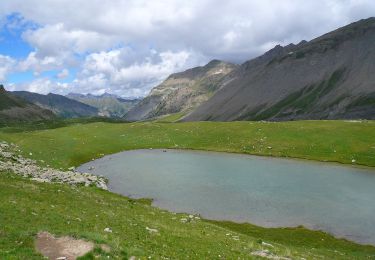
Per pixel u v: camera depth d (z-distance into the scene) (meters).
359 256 47.50
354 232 57.44
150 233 37.47
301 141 137.25
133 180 92.56
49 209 39.28
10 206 36.78
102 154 132.50
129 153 137.38
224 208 69.44
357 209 68.12
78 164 113.44
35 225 31.69
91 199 53.03
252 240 45.75
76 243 27.58
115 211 47.56
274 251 40.81
